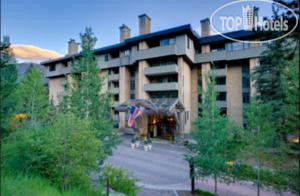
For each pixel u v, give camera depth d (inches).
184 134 990.4
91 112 396.2
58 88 1503.4
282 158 300.8
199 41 1095.6
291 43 232.5
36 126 325.4
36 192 208.2
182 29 965.2
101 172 345.1
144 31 1122.7
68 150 248.7
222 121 354.6
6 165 229.8
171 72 1029.8
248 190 418.3
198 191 398.0
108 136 393.4
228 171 358.0
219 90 1080.2
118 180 342.3
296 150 251.1
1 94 183.9
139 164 590.9
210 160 350.6
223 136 350.0
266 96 506.6
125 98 1229.1
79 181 263.3
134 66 1243.2
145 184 442.9
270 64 498.3
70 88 432.5
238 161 369.4
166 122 1070.4
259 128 332.8
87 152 262.5
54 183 249.9
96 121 379.9
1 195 180.9
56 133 246.2
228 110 1058.1
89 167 282.5
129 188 339.6
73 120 258.4
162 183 453.1
